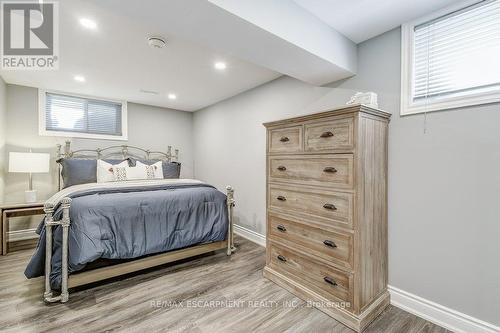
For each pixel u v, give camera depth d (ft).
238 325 5.61
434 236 5.79
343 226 5.72
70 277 6.56
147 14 4.67
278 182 7.42
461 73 5.53
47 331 5.32
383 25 6.45
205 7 4.45
